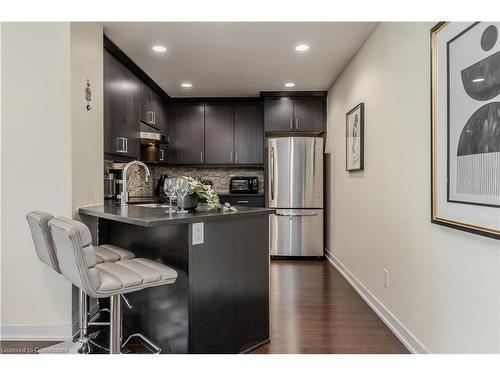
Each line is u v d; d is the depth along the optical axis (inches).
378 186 104.7
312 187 177.9
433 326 72.0
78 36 90.0
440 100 66.9
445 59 65.0
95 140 100.0
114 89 119.7
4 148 85.6
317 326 96.0
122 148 125.2
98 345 84.2
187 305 71.0
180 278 72.8
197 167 210.4
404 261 86.3
